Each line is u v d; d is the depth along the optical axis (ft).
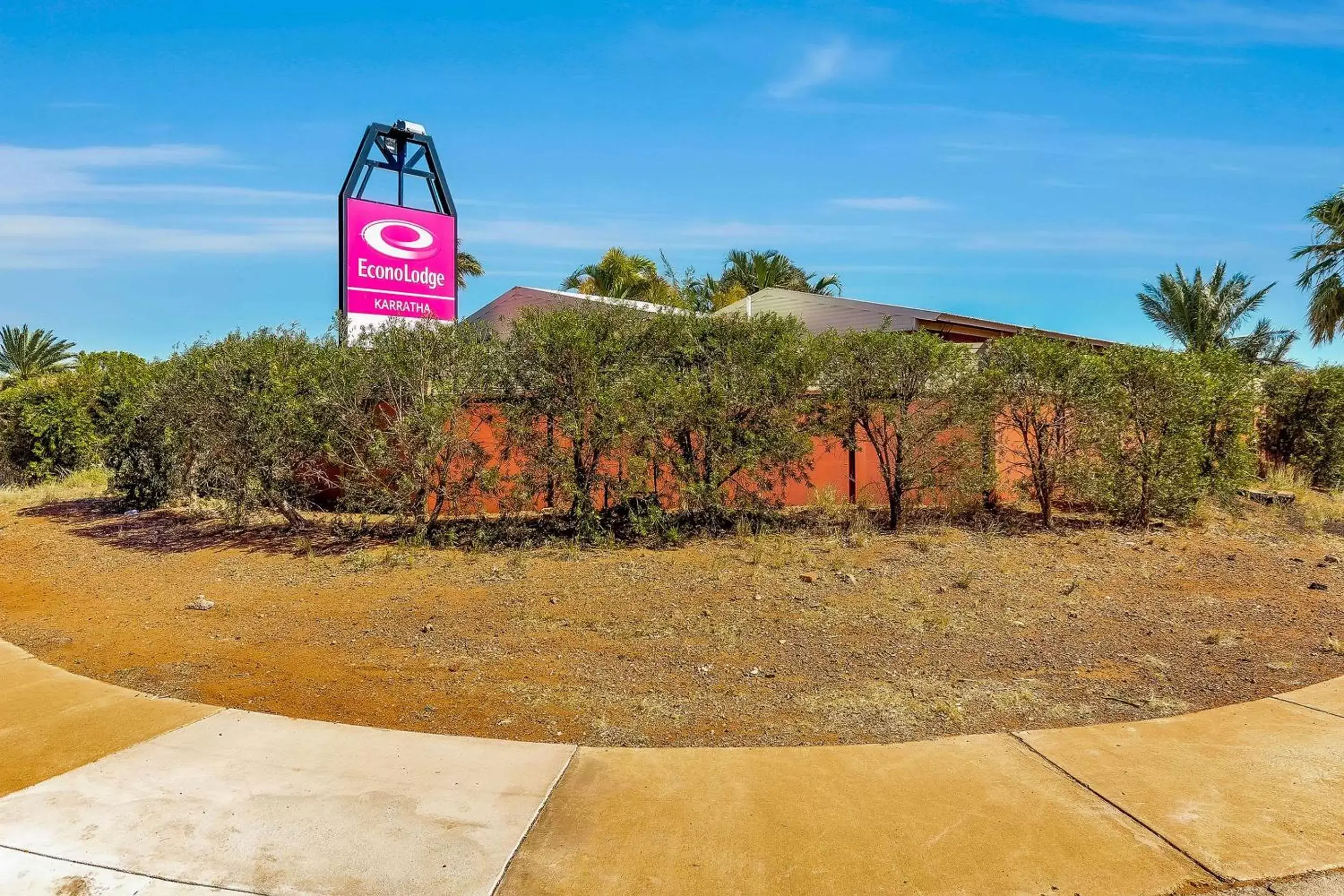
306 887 10.40
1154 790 12.76
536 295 63.67
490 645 19.60
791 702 16.30
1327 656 19.17
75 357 127.95
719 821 11.91
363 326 34.47
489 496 30.19
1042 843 11.31
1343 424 45.80
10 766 13.70
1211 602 23.32
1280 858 10.91
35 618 23.39
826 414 31.63
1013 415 32.45
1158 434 32.83
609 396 28.40
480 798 12.57
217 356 31.83
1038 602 22.88
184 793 12.71
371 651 19.48
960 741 14.58
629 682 17.39
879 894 10.23
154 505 39.40
